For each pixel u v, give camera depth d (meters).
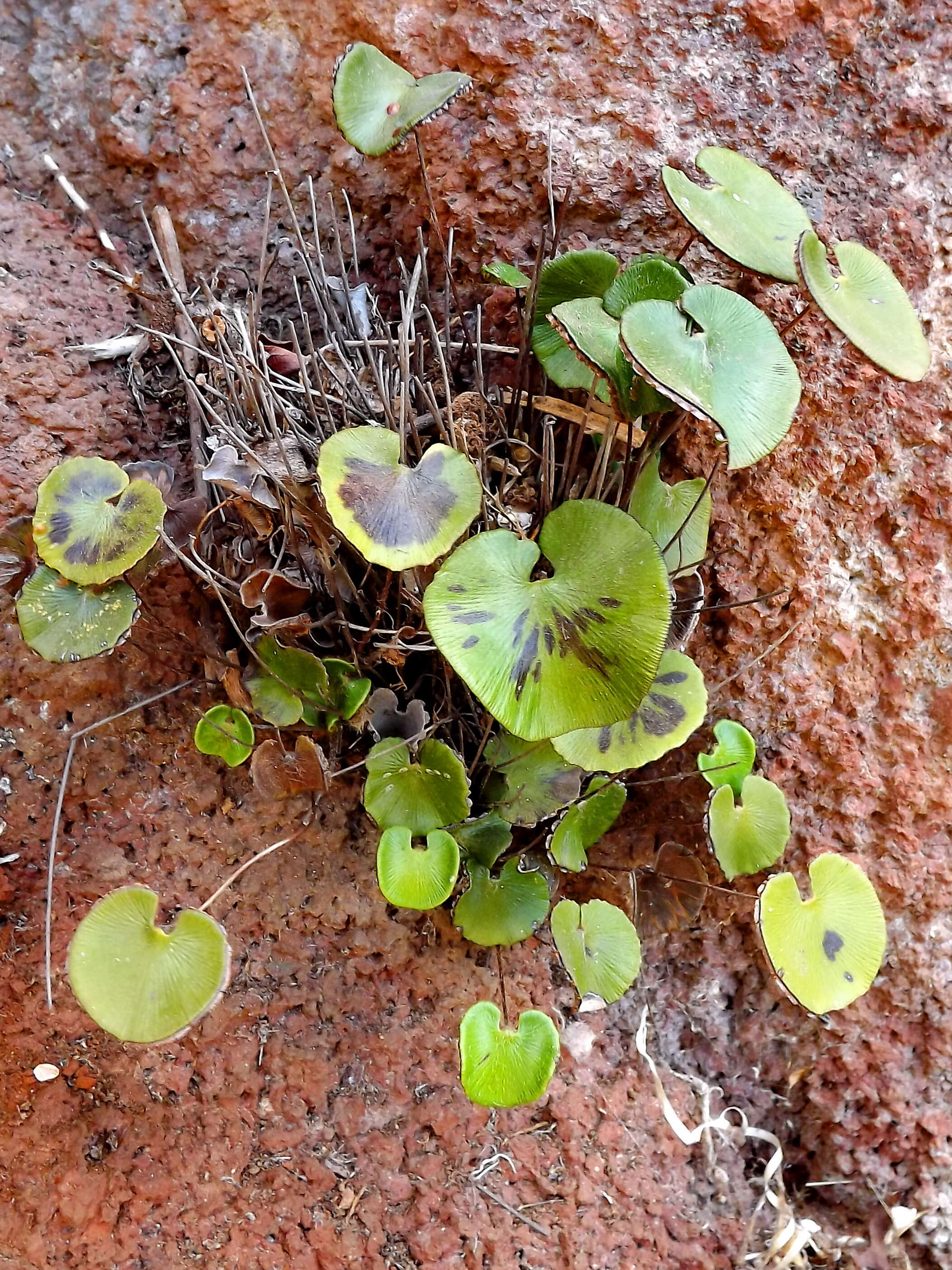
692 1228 0.30
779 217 0.25
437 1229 0.28
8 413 0.27
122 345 0.29
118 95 0.31
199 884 0.29
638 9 0.29
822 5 0.29
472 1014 0.24
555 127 0.29
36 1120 0.28
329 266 0.32
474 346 0.29
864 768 0.31
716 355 0.22
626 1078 0.31
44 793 0.28
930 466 0.30
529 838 0.30
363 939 0.29
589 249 0.28
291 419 0.26
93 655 0.24
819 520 0.30
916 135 0.30
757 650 0.30
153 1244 0.28
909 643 0.30
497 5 0.29
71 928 0.28
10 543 0.26
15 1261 0.27
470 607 0.22
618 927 0.27
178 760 0.29
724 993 0.33
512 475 0.28
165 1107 0.28
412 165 0.30
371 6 0.29
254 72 0.31
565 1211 0.29
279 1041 0.29
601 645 0.22
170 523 0.26
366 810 0.27
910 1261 0.31
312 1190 0.28
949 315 0.30
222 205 0.31
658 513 0.27
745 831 0.27
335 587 0.26
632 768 0.26
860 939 0.26
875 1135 0.32
